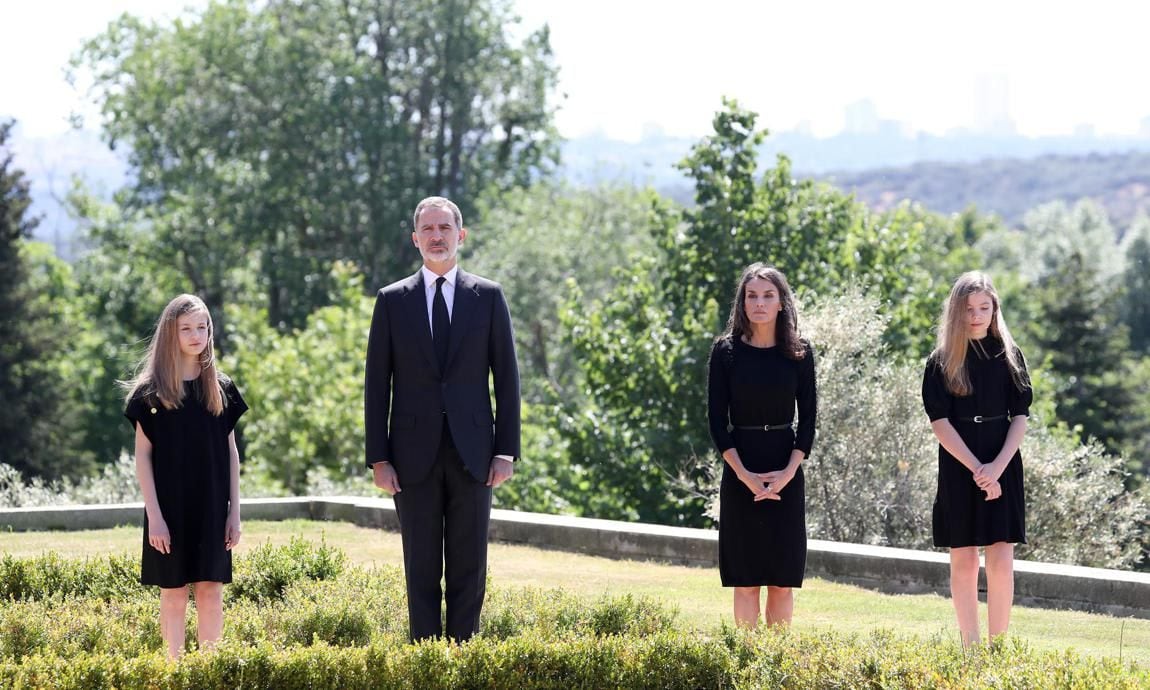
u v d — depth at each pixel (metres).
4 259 61.44
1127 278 134.88
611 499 33.22
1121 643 12.84
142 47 73.44
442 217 11.67
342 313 44.88
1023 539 11.84
